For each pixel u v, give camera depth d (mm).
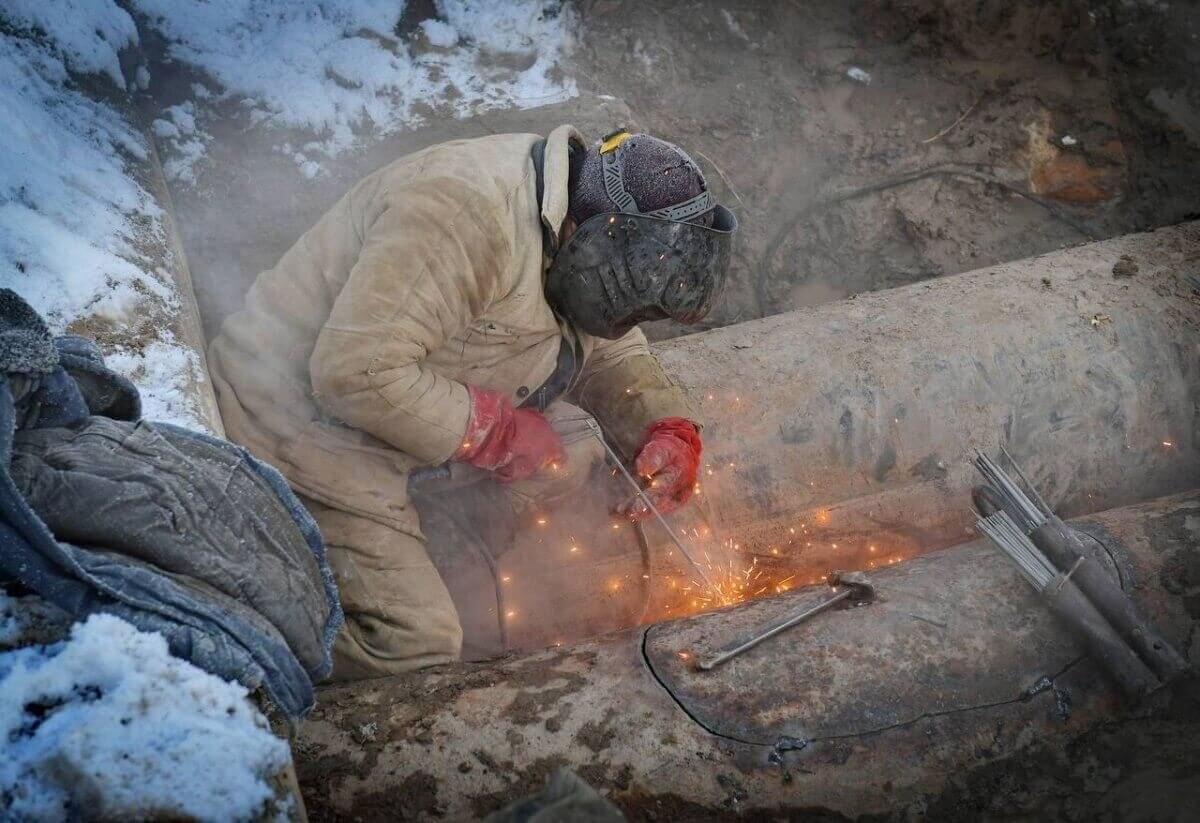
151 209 3932
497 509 3492
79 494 2006
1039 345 3916
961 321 3998
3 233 3131
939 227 5219
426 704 2740
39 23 4473
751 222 5234
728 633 2857
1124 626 2760
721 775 2590
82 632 1876
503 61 5457
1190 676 2777
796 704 2676
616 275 3006
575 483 3625
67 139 3922
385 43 5402
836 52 5680
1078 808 2633
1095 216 5332
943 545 3932
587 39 5613
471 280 2910
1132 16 5762
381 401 2904
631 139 3029
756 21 5746
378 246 2875
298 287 3250
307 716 2725
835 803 2596
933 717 2680
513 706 2713
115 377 2291
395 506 3254
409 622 3195
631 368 3646
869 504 3867
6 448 1937
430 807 2551
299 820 2008
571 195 3045
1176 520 3072
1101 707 2732
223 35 5258
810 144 5438
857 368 3898
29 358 2027
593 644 2941
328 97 5086
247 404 3250
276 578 2201
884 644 2781
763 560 3867
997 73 5629
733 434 3832
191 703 1872
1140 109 5562
